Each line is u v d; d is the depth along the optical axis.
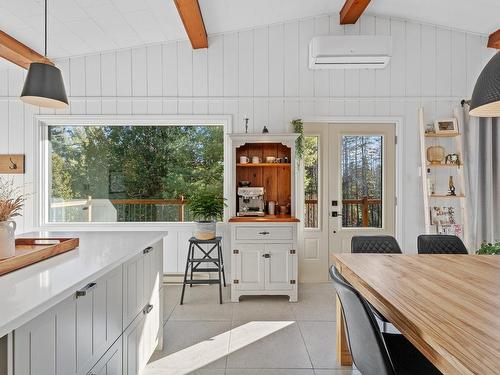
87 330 1.41
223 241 4.28
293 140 3.85
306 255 4.36
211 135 4.42
